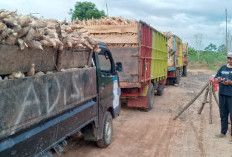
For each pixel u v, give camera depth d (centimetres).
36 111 328
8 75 301
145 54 955
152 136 686
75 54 444
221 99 668
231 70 653
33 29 311
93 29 920
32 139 325
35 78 325
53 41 346
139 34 881
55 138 380
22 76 309
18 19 297
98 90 540
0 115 271
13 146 292
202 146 617
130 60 897
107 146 602
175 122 828
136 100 966
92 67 513
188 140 658
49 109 356
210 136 691
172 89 1630
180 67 2091
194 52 4956
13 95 288
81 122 465
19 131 305
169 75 1786
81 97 458
